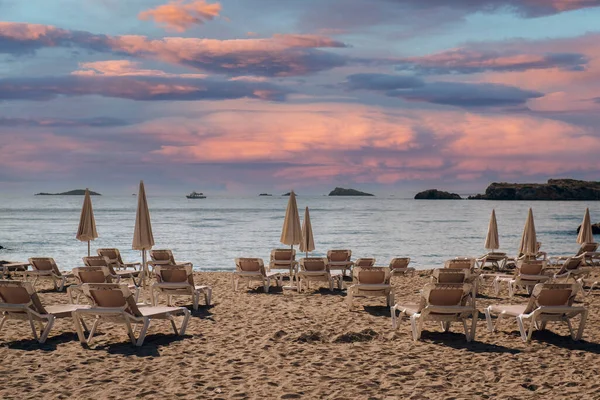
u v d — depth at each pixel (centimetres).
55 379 589
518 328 849
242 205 17775
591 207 14500
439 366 640
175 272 1009
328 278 1289
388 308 1038
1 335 795
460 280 976
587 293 1256
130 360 664
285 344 743
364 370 625
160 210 11956
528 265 1213
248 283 1405
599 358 677
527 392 550
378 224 6081
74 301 1141
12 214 9169
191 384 571
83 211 1408
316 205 17275
